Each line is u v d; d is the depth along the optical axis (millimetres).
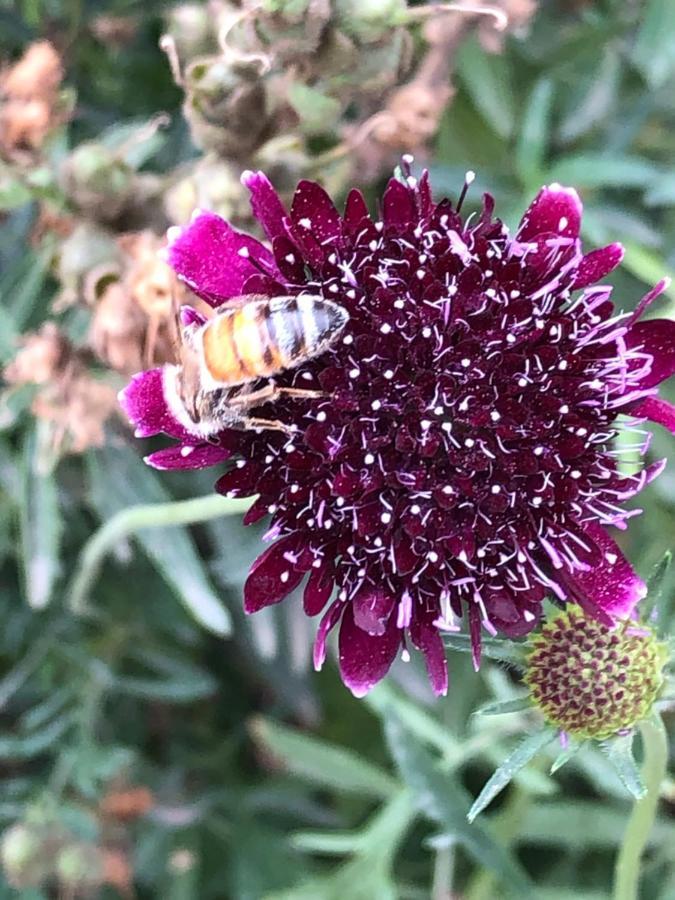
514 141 109
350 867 97
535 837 106
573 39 109
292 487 56
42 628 110
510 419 56
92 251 74
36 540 90
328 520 56
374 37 68
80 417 80
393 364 56
